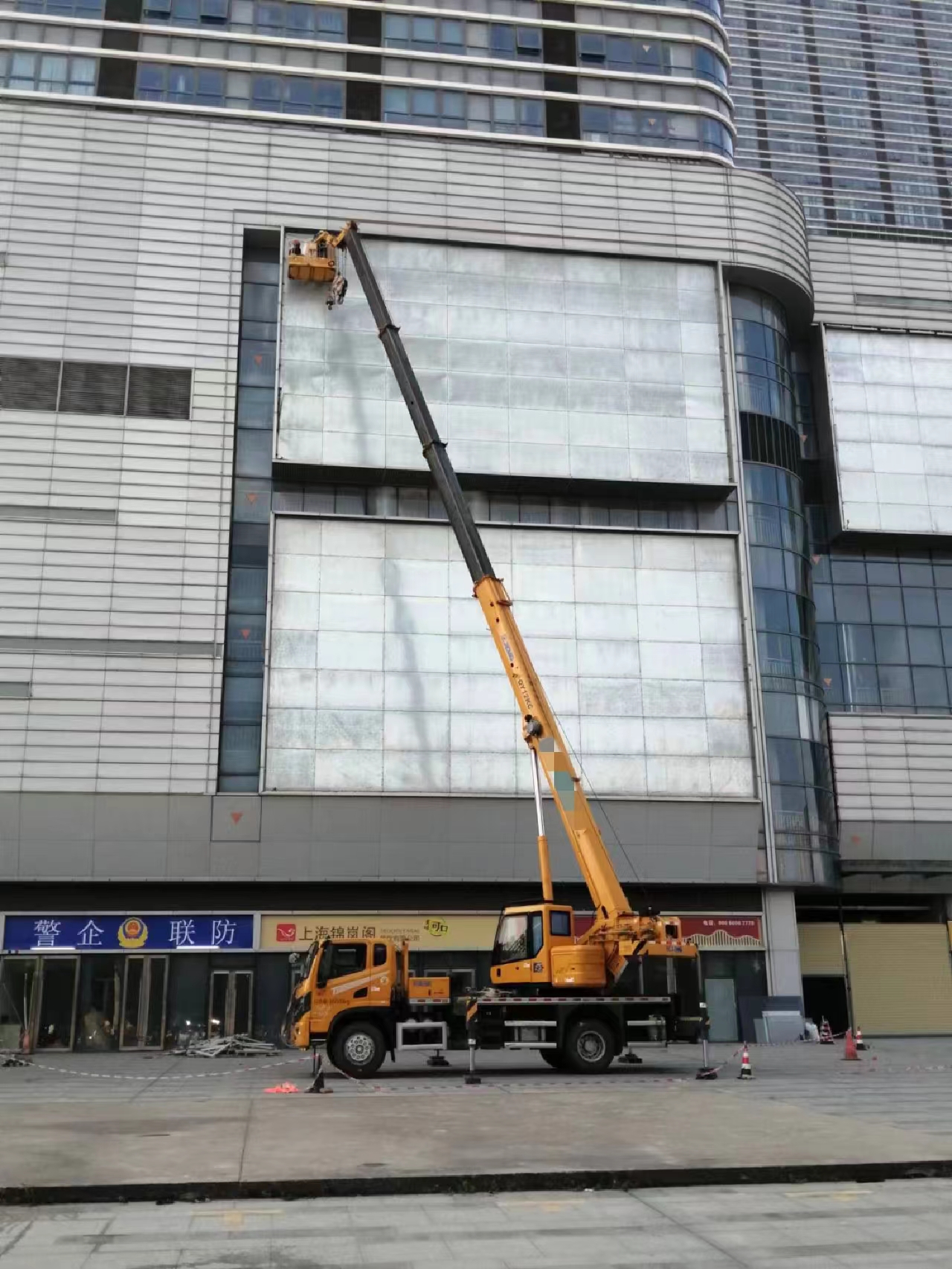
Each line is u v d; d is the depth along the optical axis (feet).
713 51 161.79
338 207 130.21
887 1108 55.16
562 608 124.77
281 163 130.52
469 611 123.13
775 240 139.64
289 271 127.03
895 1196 34.91
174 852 113.09
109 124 128.26
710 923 122.21
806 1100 59.21
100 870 112.06
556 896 120.67
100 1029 110.42
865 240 154.10
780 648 128.88
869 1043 119.96
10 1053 104.01
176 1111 54.90
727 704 125.29
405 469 123.95
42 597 115.14
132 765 113.09
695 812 121.19
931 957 133.18
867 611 143.84
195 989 113.09
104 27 143.64
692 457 131.03
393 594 122.11
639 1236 29.73
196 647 116.78
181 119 130.00
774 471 134.72
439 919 118.21
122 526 118.21
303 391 124.47
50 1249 28.45
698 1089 66.08
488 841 117.91
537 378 130.00
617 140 153.38
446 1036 78.43
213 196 128.47
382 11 151.94
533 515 128.88
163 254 126.00
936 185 333.83
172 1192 34.40
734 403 133.28
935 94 347.15
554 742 87.10
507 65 152.87
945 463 146.51
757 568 130.31
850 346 149.07
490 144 148.66
